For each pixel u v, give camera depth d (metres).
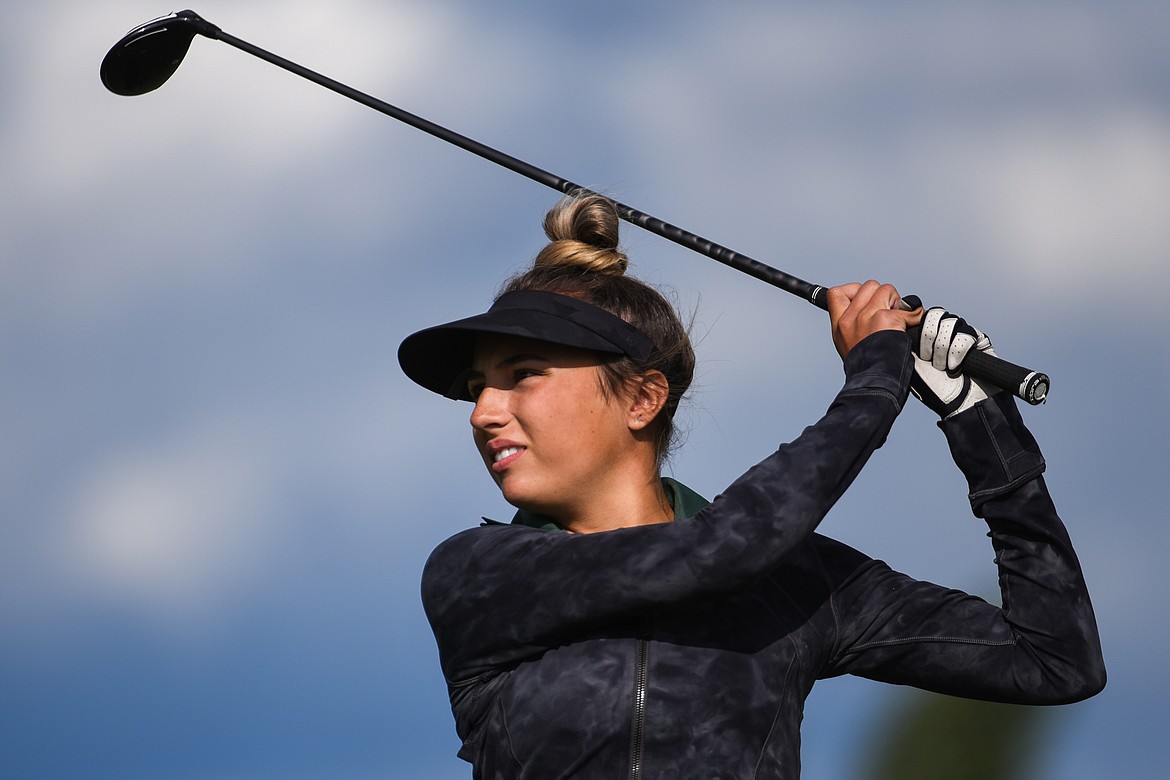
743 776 9.80
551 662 10.09
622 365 10.77
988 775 25.53
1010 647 10.83
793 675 10.34
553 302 10.77
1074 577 10.77
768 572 9.73
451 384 11.65
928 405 10.96
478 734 10.45
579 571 9.91
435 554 10.92
